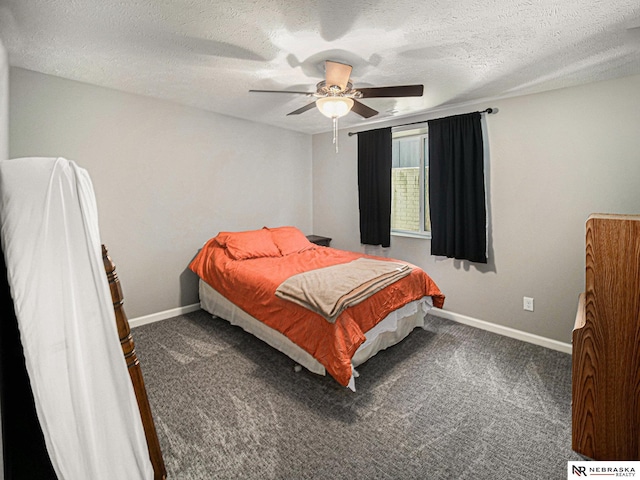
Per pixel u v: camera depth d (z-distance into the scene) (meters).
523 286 3.00
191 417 1.95
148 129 3.18
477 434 1.81
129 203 3.12
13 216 1.03
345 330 2.13
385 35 1.85
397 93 2.22
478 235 3.16
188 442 1.75
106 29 1.81
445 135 3.30
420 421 1.91
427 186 3.79
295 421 1.91
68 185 1.09
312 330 2.21
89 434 1.08
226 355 2.70
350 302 2.21
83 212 1.11
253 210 4.21
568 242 2.74
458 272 3.43
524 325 3.02
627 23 1.71
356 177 4.37
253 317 2.78
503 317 3.14
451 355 2.72
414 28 1.77
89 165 2.84
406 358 2.66
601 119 2.52
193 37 1.89
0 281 1.17
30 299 1.02
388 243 3.93
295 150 4.68
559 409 2.02
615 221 1.55
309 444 1.74
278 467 1.59
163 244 3.41
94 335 1.10
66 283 1.06
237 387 2.25
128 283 3.19
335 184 4.65
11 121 2.45
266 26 1.76
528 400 2.11
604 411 1.61
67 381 1.07
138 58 2.21
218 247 3.53
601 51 2.04
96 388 1.10
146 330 3.18
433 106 3.31
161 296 3.44
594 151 2.57
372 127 4.14
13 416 1.24
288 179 4.62
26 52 2.14
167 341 2.95
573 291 2.74
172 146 3.37
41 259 1.04
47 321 1.04
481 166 3.09
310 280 2.52
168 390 2.21
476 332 3.19
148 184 3.23
